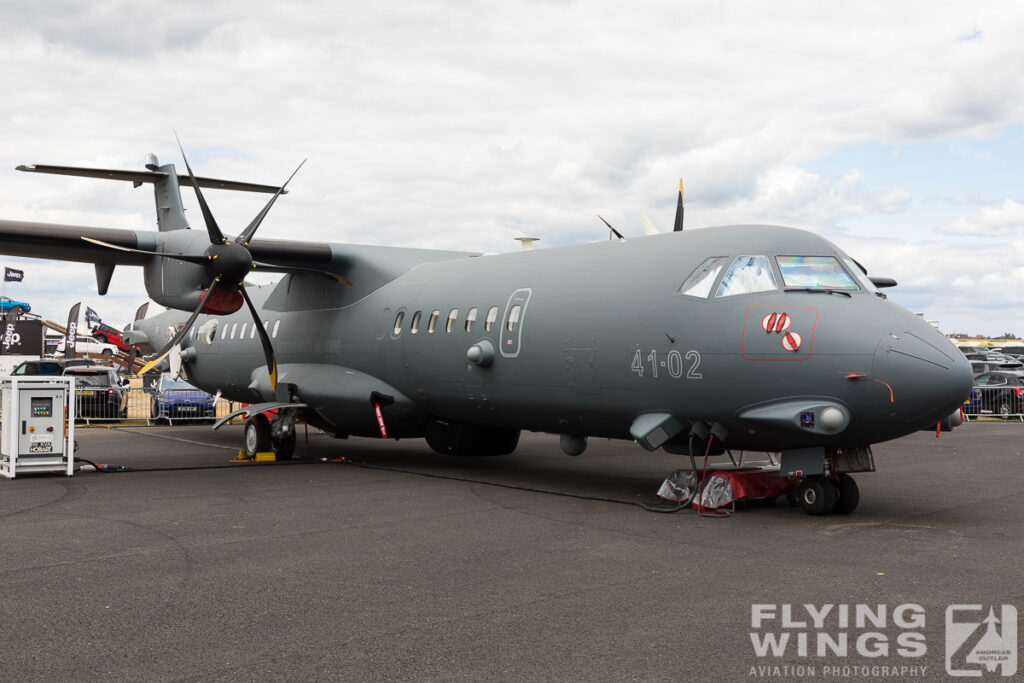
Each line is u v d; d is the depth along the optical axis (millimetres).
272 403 14695
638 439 9531
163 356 13070
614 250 10945
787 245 9266
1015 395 27219
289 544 7359
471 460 14773
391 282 14133
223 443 18141
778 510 9234
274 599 5586
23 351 36688
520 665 4336
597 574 6273
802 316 8562
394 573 6309
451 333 12305
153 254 12742
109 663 4352
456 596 5656
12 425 11812
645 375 9648
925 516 8859
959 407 8750
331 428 14867
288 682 4098
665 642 4703
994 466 13773
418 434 14195
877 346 8203
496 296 11828
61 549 7113
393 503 9672
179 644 4664
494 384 11633
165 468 13141
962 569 6402
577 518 8695
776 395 8602
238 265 12805
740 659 4430
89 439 19141
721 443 9492
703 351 9086
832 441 8539
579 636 4812
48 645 4637
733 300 9047
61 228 13656
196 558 6793
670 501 9773
